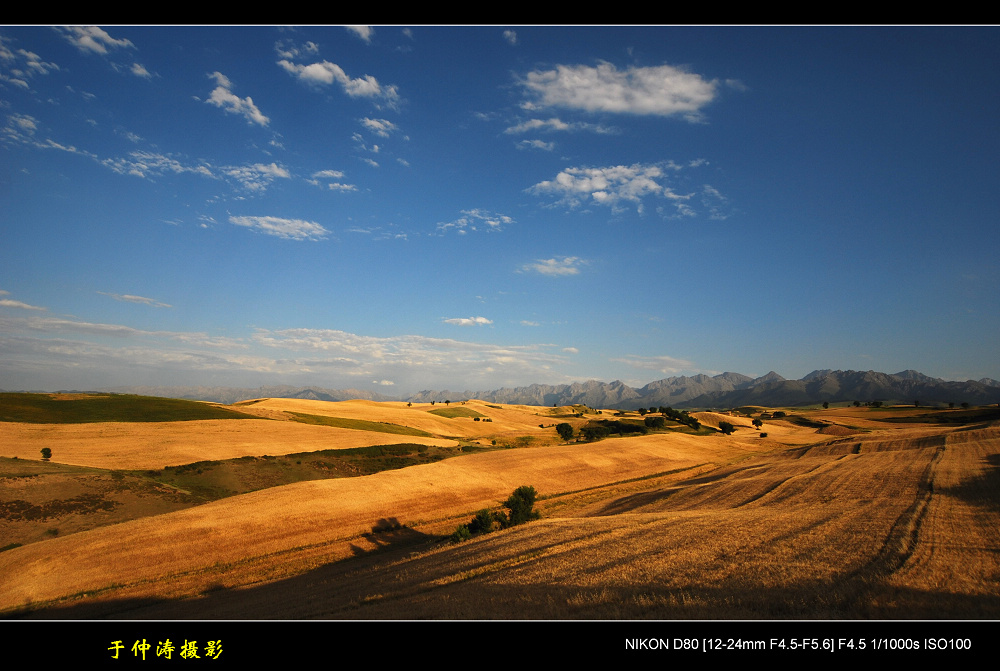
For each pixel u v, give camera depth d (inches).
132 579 1248.2
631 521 1259.2
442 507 2011.6
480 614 635.5
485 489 2290.8
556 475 2620.6
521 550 1039.0
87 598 1143.0
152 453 2426.2
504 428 5561.0
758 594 628.4
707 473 2822.3
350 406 5472.4
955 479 1519.4
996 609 545.3
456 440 4434.1
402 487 2153.1
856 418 6471.5
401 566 1135.0
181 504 1913.1
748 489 1867.6
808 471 2155.5
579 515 1860.2
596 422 5787.4
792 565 745.6
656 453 3307.1
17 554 1330.0
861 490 1539.1
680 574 746.8
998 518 982.4
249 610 898.1
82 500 1737.2
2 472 1779.0
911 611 549.0
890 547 808.3
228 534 1525.6
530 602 668.7
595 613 606.2
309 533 1616.6
